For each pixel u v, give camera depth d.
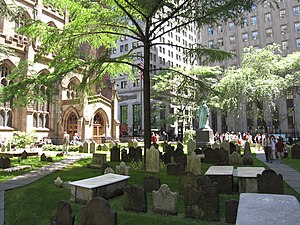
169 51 74.69
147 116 14.05
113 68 17.33
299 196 7.62
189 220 5.75
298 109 52.81
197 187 5.90
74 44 15.16
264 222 2.71
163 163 13.85
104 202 4.62
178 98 26.14
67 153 21.66
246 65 32.25
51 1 14.72
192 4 12.29
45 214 6.53
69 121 35.94
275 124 52.78
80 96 17.48
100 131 37.62
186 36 82.50
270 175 6.66
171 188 8.66
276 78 30.91
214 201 5.71
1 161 13.60
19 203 7.41
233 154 14.91
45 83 13.50
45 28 14.18
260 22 61.19
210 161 15.21
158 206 6.29
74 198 7.16
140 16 15.17
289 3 58.12
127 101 67.81
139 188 6.36
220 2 11.51
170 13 13.48
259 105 31.91
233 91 29.78
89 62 14.30
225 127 57.84
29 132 29.00
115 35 16.77
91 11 14.52
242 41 62.88
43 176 11.55
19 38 33.06
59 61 15.05
